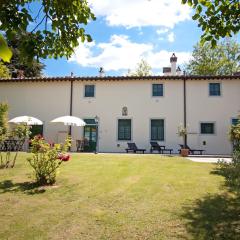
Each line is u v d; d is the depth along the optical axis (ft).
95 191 26.66
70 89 79.77
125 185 28.76
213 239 16.51
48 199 24.52
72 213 21.06
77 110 79.10
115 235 17.26
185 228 18.07
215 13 18.24
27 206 22.76
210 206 22.09
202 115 76.23
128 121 77.77
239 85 76.33
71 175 33.35
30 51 14.44
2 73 85.61
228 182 29.48
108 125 77.97
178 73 90.84
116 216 20.26
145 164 42.24
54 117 79.51
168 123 76.59
